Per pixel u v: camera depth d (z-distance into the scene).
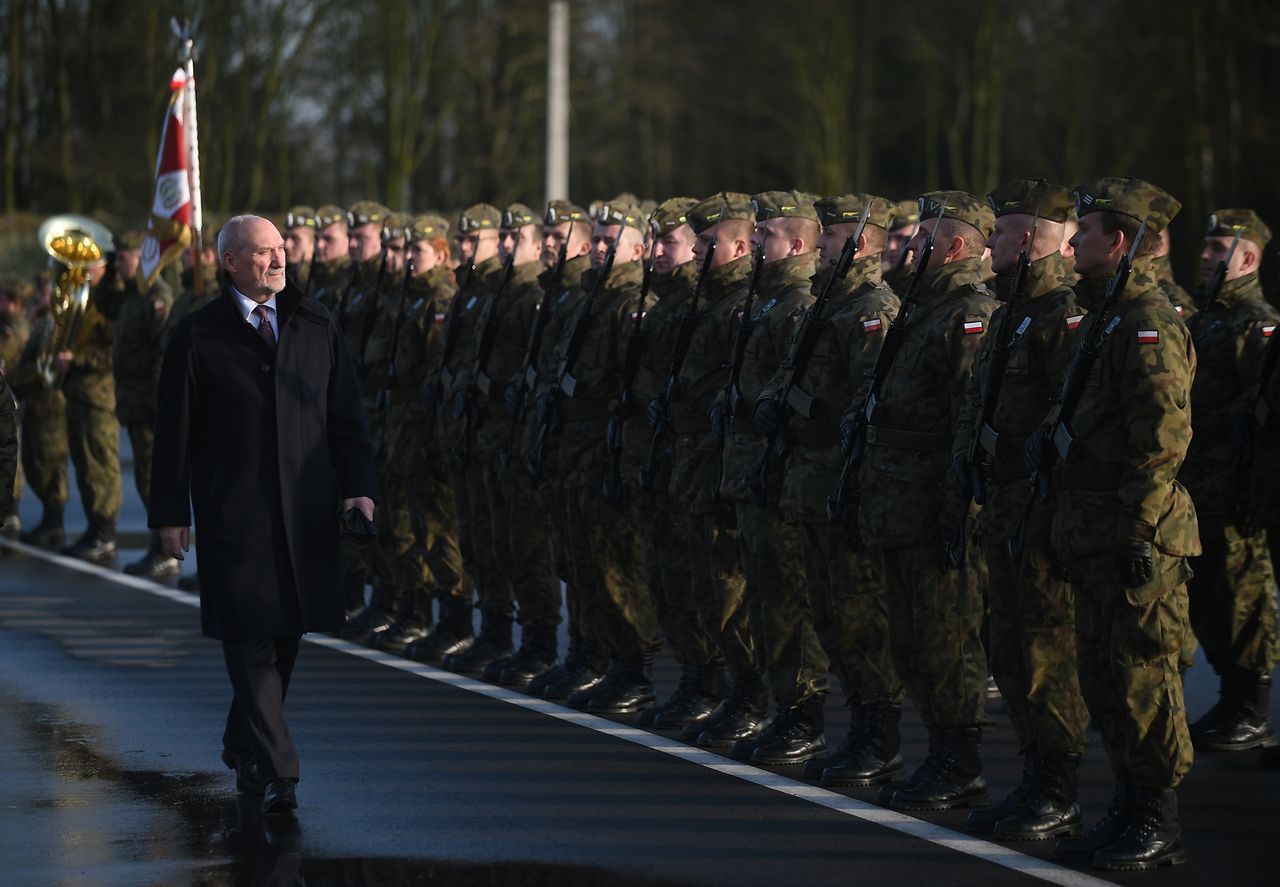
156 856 9.05
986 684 10.16
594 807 10.05
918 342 10.08
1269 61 50.94
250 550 9.88
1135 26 54.09
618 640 13.07
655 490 12.35
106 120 54.09
